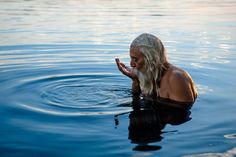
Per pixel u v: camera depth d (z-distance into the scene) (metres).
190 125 3.28
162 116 3.53
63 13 13.62
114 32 9.51
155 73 4.20
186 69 5.68
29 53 6.91
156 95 4.27
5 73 5.32
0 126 3.24
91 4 17.59
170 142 2.88
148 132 3.10
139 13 13.85
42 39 8.46
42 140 2.93
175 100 4.04
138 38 4.19
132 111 3.68
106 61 6.28
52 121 3.36
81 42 8.12
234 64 6.00
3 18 11.96
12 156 2.66
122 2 19.03
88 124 3.29
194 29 10.09
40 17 12.37
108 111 3.68
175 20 11.95
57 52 7.04
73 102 3.98
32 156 2.66
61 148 2.78
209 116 3.53
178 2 19.42
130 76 4.47
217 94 4.28
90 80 5.03
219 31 9.76
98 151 2.73
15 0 19.00
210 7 16.56
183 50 7.30
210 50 7.28
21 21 11.34
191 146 2.80
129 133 3.07
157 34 9.23
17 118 3.45
